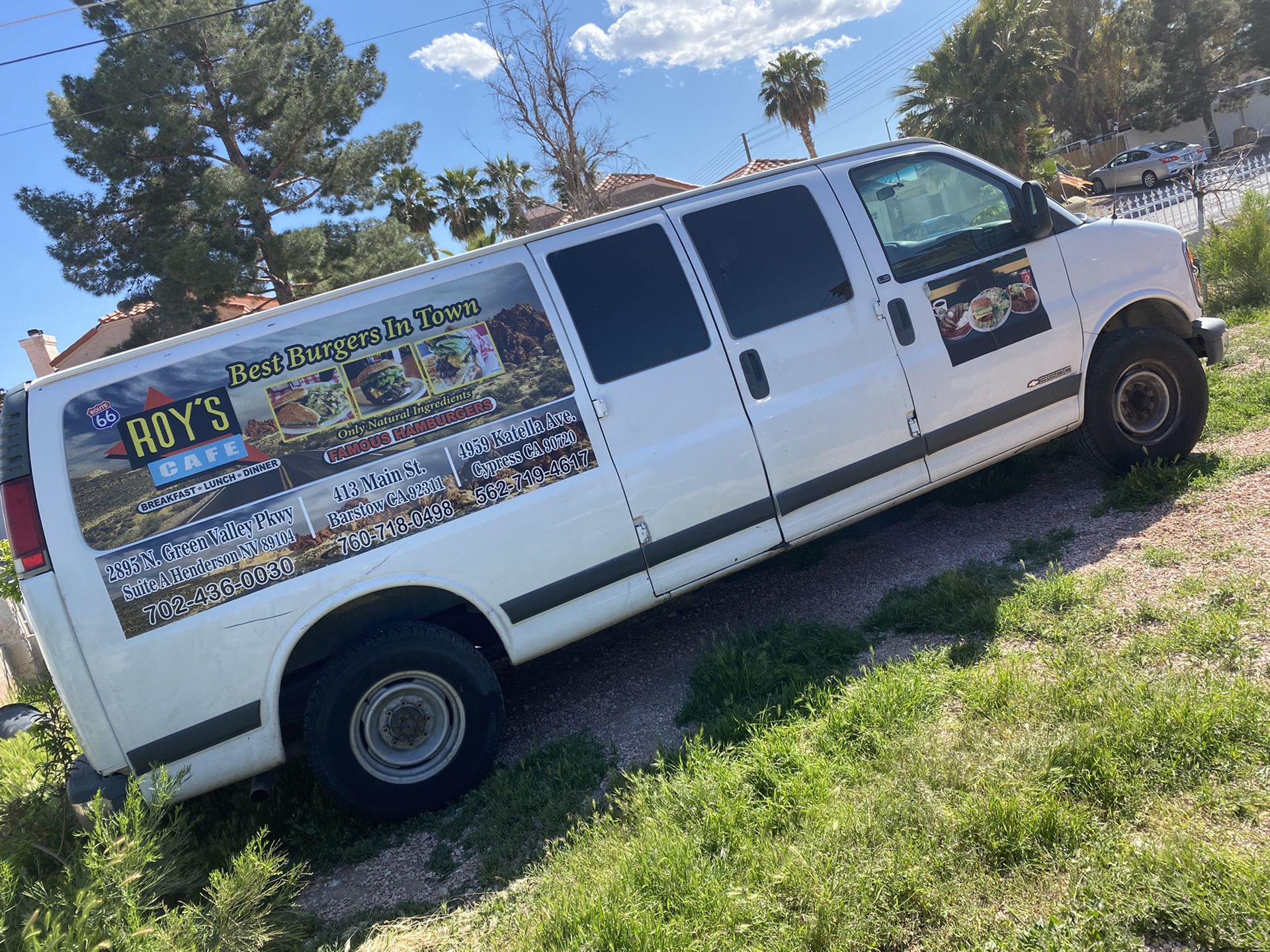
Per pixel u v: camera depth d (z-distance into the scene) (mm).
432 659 3736
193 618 3545
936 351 4672
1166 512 4598
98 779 3594
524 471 3953
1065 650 3482
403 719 3750
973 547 4926
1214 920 2055
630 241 4293
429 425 3867
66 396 3570
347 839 3736
